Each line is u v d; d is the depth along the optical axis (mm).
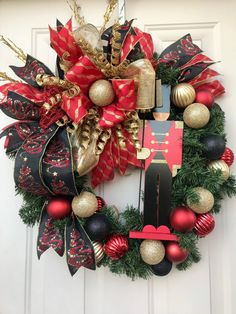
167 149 772
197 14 894
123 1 843
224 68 882
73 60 732
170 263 772
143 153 773
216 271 858
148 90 712
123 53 742
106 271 868
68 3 902
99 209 780
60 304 868
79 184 788
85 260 726
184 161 774
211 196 725
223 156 785
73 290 869
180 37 896
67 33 710
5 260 885
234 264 856
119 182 862
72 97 707
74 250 729
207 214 749
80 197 729
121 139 776
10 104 726
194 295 853
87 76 701
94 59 692
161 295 857
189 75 791
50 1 910
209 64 785
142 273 766
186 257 769
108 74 719
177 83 780
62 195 771
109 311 858
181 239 728
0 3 916
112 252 731
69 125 760
